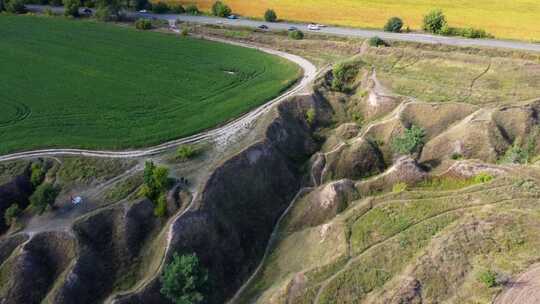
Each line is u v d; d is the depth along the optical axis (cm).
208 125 7575
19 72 9306
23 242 5394
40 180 6312
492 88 8456
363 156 7038
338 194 6203
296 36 10956
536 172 5925
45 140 7106
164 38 11156
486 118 7344
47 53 10194
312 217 6244
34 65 9631
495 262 4644
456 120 7606
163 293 4978
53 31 11325
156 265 5338
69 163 6594
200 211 5769
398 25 11138
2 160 6638
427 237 5119
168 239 5466
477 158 7031
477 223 5094
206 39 11206
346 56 10219
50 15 12206
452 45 10262
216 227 5819
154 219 5809
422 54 9662
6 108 7988
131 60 9988
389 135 7450
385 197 5866
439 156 7188
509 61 9144
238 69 9644
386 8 13200
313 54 10381
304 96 8150
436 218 5362
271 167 6831
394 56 9688
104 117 7806
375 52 9950
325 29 11506
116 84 8969
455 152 7138
